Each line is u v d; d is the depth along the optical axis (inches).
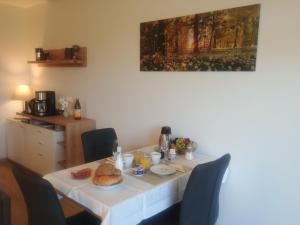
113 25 123.4
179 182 77.4
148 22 108.8
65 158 137.7
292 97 77.9
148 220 76.2
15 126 166.1
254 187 88.2
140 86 116.5
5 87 173.3
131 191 68.3
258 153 86.1
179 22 99.3
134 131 121.6
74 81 148.6
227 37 88.0
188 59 98.3
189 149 93.0
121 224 63.2
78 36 141.7
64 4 147.2
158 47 106.9
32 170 156.9
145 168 83.0
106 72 130.1
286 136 80.1
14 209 116.5
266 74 81.7
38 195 60.9
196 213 71.2
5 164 169.9
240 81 87.2
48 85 167.0
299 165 78.7
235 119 89.7
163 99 108.9
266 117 83.2
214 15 90.3
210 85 94.3
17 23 173.9
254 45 82.7
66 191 71.0
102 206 61.8
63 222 61.4
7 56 171.6
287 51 77.5
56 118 144.5
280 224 84.3
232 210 94.3
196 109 99.1
